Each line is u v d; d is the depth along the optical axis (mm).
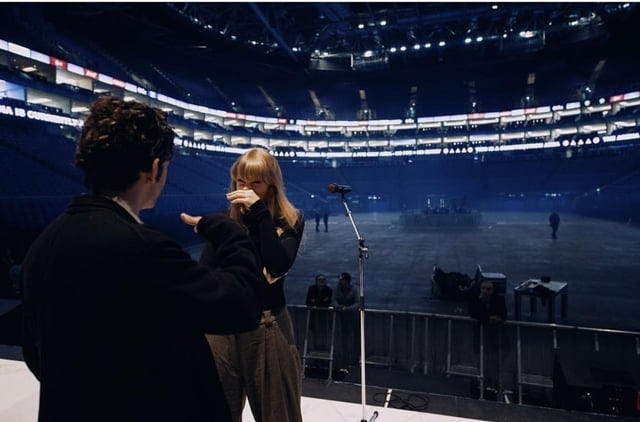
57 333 824
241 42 37906
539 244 20375
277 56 41188
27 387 3184
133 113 937
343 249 20125
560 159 45125
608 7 28734
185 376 946
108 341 823
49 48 31609
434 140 47531
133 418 854
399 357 6672
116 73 40688
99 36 34344
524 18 33000
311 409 2926
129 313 833
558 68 40562
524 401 5781
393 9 29281
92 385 823
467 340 6332
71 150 25766
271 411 1569
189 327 971
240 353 1620
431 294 10977
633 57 36594
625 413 4020
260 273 1049
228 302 903
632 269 13805
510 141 47250
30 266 920
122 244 836
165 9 29734
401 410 2908
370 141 49844
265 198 1661
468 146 48031
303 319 6996
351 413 2869
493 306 6062
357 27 31609
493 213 46625
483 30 35031
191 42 35562
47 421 840
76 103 28578
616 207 34000
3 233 13031
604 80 43500
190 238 22766
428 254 18109
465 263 15641
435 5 28359
